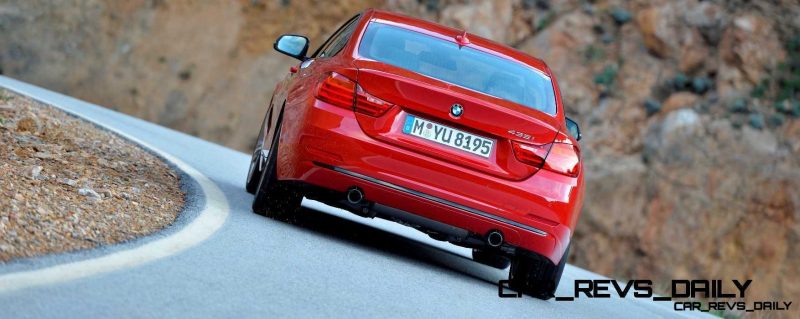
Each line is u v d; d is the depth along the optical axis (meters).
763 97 101.75
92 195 22.95
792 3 108.56
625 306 29.58
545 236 23.95
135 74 115.44
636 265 89.31
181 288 16.17
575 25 111.62
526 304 23.39
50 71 116.19
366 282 20.27
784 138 97.25
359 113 23.48
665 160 95.62
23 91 58.44
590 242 90.44
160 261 18.06
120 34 117.94
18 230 17.89
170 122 112.62
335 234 27.00
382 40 25.80
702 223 90.62
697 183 93.31
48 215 19.67
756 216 91.12
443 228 24.02
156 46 116.94
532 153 23.86
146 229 21.12
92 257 17.27
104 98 114.31
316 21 118.75
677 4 109.94
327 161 23.42
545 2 115.31
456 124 23.59
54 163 27.27
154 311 14.29
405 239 33.22
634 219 91.31
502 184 23.56
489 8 115.62
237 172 43.16
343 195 23.70
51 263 16.20
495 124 23.62
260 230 23.91
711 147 96.06
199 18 118.50
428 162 23.34
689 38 107.44
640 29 109.75
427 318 18.05
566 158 24.25
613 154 98.62
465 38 26.91
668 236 90.12
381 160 23.30
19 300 13.58
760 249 89.12
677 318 30.16
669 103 102.69
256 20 118.50
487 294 23.30
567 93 106.06
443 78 24.83
